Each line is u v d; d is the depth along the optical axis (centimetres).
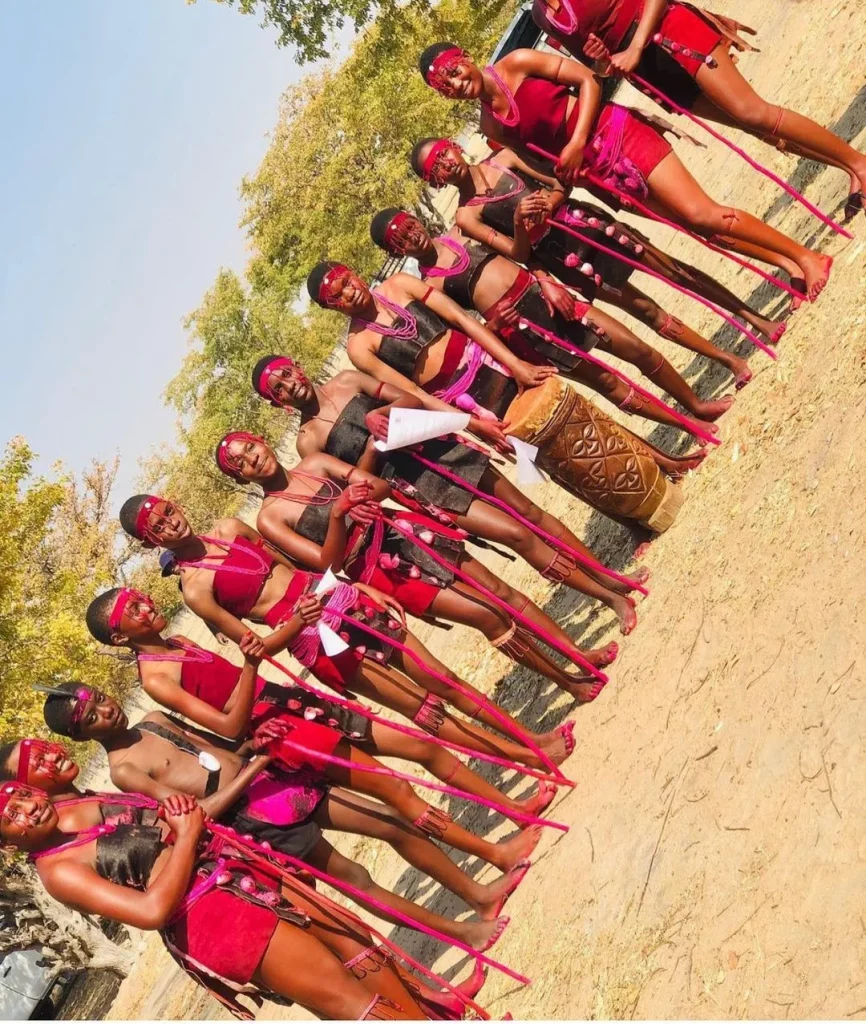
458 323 589
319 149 3372
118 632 514
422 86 2962
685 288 599
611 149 550
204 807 477
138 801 459
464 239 613
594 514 786
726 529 521
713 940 372
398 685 566
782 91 793
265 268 4069
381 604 564
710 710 448
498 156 593
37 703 1830
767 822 378
